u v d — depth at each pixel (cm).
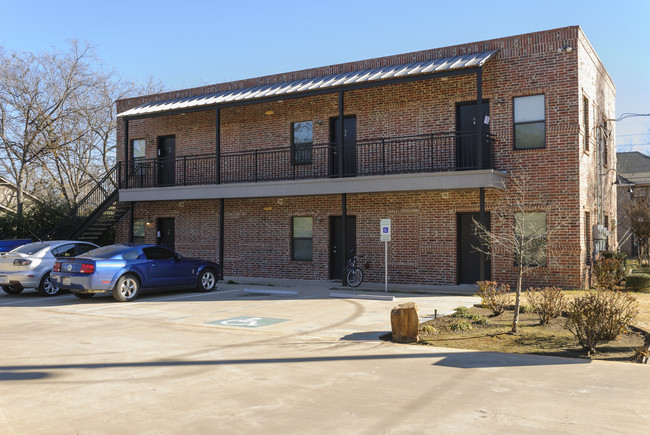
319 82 1827
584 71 1683
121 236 2469
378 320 1105
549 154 1617
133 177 2412
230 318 1138
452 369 695
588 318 796
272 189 1864
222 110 2184
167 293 1625
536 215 1639
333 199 1952
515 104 1678
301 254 2036
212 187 1984
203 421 500
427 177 1606
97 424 493
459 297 1491
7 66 2959
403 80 1623
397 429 476
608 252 1891
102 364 726
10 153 3111
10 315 1195
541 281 1612
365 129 1886
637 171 3631
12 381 641
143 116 2131
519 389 601
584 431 469
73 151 3306
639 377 654
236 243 2155
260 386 618
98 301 1441
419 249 1778
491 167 1681
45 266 1545
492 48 1700
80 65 3186
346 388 608
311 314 1191
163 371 688
